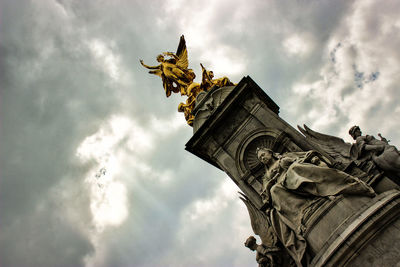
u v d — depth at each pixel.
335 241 7.32
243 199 12.25
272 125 12.06
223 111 13.23
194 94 16.14
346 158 9.99
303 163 9.27
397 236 6.82
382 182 8.83
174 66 18.20
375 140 9.84
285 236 9.09
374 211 7.12
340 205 8.14
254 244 11.05
